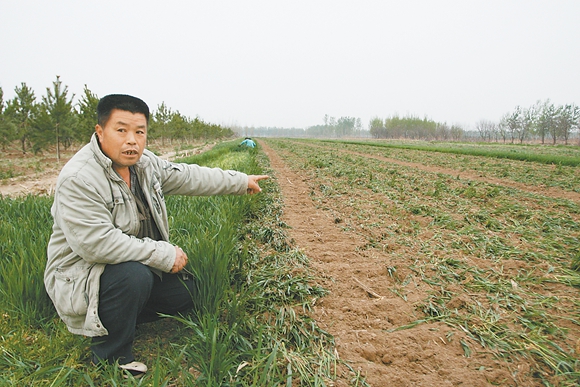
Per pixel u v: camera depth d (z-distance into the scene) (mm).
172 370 1897
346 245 4184
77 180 1805
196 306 2400
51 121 16516
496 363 2162
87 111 17094
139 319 2379
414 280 3266
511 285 3131
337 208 6109
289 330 2373
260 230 4480
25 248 2939
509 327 2537
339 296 2965
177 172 2457
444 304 2793
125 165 1973
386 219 5328
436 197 6777
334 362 2123
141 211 2166
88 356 2100
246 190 2725
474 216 5363
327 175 10406
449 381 2012
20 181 11508
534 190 8398
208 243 2762
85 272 1906
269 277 3109
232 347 2160
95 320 1887
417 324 2555
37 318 2389
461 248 4051
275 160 16953
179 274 2379
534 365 2148
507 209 5820
